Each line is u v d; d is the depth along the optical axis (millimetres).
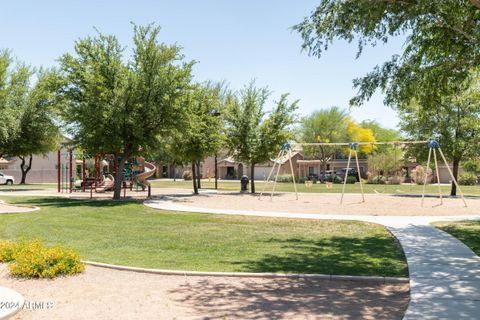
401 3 10367
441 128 31312
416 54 11922
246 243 12883
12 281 8312
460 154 31875
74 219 18297
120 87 26938
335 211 21750
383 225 16375
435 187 46656
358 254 11164
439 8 10266
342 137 69125
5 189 40656
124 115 25484
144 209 22203
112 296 7406
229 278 8773
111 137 26672
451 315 6027
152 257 10828
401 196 33188
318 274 8906
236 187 48156
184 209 22047
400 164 56219
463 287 7551
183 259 10586
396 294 7641
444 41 11328
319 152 70438
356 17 10242
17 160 59531
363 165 72500
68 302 7023
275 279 8695
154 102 27031
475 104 30391
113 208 22453
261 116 35031
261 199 29672
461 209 22562
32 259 8688
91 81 25391
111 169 42094
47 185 49750
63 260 9016
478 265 9359
